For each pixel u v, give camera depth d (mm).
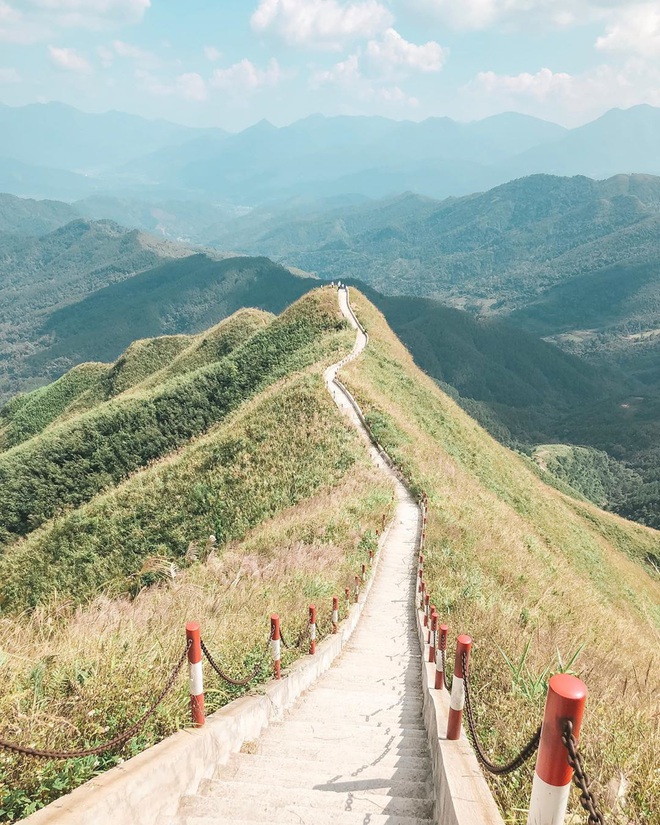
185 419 48531
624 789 4109
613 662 9625
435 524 19656
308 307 60188
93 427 47438
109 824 3596
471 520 22000
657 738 4980
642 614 30734
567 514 50094
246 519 24344
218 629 8461
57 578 25906
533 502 42594
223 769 5504
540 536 32344
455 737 4855
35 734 4277
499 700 6195
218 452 30938
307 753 6152
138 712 5055
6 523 42469
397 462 27531
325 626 11281
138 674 5543
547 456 173000
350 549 17547
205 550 22062
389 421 32344
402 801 4844
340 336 51750
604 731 5066
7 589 26469
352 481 24734
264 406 34625
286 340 55969
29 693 4875
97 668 5434
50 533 29297
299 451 28609
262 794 4840
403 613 13984
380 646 11719
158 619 8516
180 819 4293
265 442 30344
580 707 2562
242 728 6164
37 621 7633
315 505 22656
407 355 62469
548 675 7145
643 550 59594
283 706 7691
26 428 84312
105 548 26609
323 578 14078
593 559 38312
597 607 17125
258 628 8945
